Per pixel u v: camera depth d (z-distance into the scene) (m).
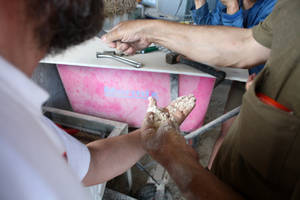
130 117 1.21
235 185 0.49
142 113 1.17
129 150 0.57
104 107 1.20
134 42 0.82
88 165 0.48
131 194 1.12
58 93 1.31
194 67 0.87
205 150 1.42
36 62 0.26
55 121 1.12
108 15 1.23
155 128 0.54
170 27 0.74
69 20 0.24
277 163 0.38
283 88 0.38
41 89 0.21
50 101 1.25
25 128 0.16
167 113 0.59
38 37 0.22
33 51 0.23
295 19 0.36
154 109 0.59
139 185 1.18
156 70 0.86
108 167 0.53
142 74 0.99
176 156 0.41
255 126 0.39
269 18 0.57
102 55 0.97
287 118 0.34
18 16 0.19
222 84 2.26
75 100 1.22
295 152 0.35
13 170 0.14
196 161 0.41
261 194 0.43
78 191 0.19
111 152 0.55
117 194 0.88
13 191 0.15
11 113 0.16
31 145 0.16
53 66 1.22
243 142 0.44
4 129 0.14
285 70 0.37
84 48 1.08
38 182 0.15
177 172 0.39
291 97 0.37
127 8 1.39
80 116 1.04
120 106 1.17
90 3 0.25
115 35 0.78
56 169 0.17
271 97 0.41
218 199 0.34
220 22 1.33
